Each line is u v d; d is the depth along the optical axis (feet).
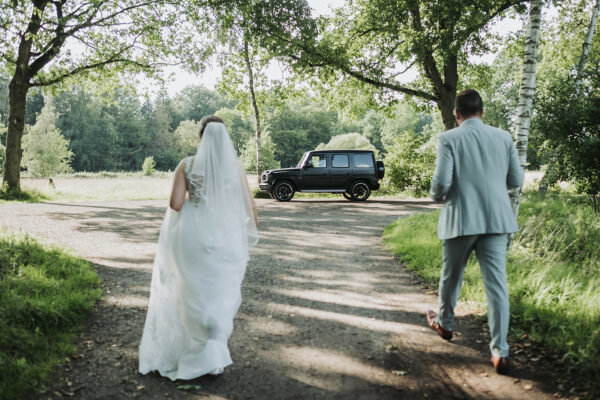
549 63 69.41
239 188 9.76
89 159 264.11
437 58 56.65
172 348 9.16
